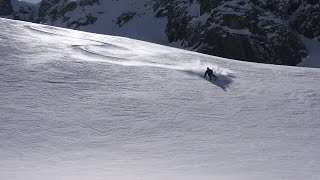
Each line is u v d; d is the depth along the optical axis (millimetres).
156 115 21781
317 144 17750
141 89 26984
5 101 22297
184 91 27141
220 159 15203
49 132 18266
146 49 45469
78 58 34594
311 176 12844
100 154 15664
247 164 14539
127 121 20531
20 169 13227
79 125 19531
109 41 47625
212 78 31531
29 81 26594
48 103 22609
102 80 28438
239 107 24156
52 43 40156
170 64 37000
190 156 15578
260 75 35219
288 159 15312
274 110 23812
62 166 13852
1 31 42562
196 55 44875
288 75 36312
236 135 18922
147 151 16203
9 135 17484
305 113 23344
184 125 20297
